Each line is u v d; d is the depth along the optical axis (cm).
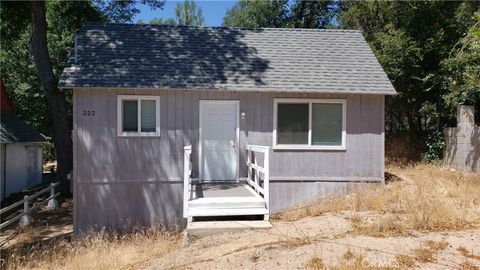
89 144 1282
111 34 1475
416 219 862
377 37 2005
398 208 1033
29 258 1039
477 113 1755
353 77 1409
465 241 741
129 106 1305
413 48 1858
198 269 705
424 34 1895
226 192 1186
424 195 1130
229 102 1357
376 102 1389
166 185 1314
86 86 1247
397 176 1574
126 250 1016
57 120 1845
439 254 682
